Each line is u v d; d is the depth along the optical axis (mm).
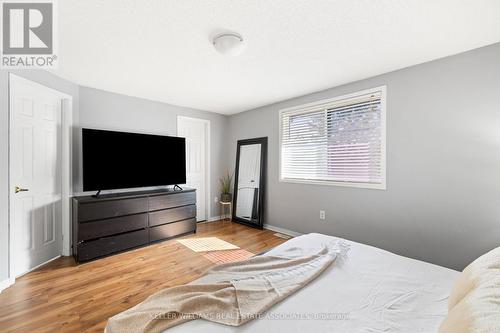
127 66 2443
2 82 2088
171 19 1655
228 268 1340
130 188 3307
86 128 2891
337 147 3090
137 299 1921
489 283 738
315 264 1342
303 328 860
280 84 2979
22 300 1888
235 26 1744
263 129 4105
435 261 2287
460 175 2143
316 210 3299
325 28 1771
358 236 2855
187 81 2877
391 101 2559
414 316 935
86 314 1721
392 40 1934
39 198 2520
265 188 4031
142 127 3611
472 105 2072
